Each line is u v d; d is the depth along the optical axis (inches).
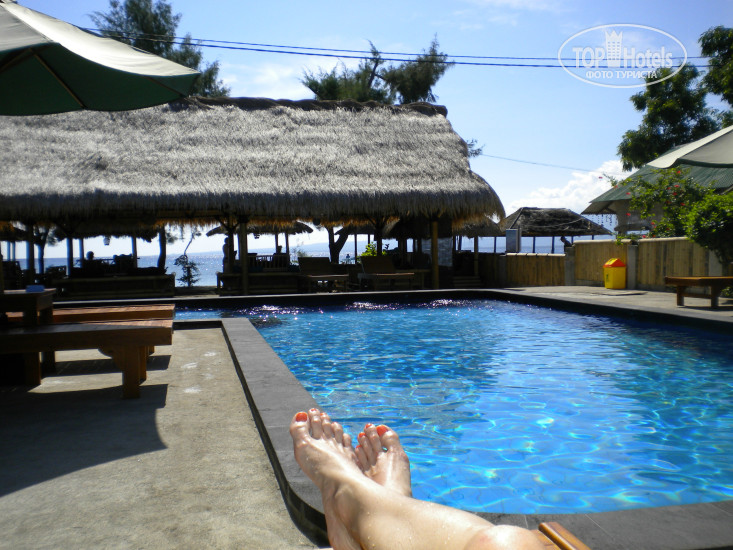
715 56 886.4
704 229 370.3
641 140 931.3
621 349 265.4
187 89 197.3
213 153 553.3
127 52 168.1
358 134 607.8
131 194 486.6
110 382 171.3
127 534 76.4
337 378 219.8
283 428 110.4
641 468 126.1
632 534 69.8
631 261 497.0
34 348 144.2
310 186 529.0
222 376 178.5
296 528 78.0
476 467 127.0
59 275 677.9
